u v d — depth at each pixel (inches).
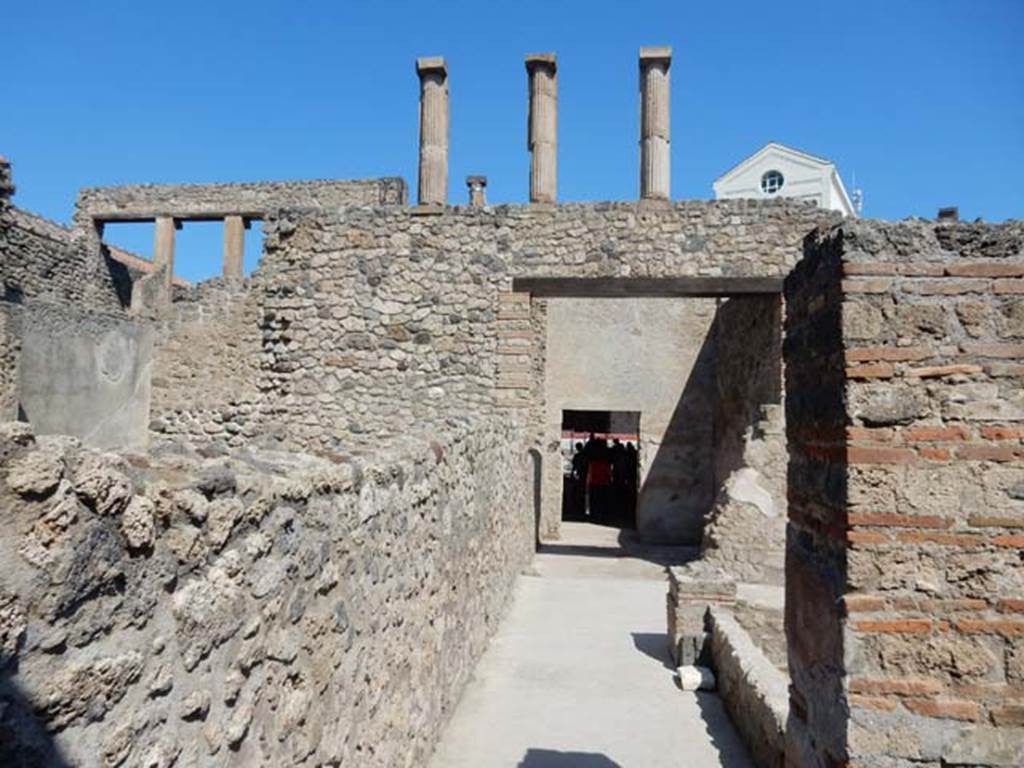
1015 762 94.0
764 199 390.9
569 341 621.0
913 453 97.9
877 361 99.3
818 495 110.4
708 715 218.8
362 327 410.0
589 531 661.9
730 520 371.9
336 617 115.9
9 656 54.6
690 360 609.6
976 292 99.3
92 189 848.3
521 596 374.3
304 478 106.3
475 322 403.2
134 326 469.4
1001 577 95.8
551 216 401.7
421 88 443.8
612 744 197.3
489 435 282.7
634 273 394.6
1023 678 94.9
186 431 457.1
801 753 113.7
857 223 101.7
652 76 428.1
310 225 415.8
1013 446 96.8
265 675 92.5
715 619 254.1
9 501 55.6
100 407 448.8
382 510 140.7
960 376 98.3
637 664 266.2
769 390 412.5
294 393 412.5
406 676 158.2
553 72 440.1
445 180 439.5
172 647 73.2
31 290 701.9
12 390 397.4
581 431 880.3
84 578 61.2
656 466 605.0
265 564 92.8
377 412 406.0
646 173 424.8
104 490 63.0
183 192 844.6
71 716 59.8
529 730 204.5
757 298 438.0
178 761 73.8
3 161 641.0
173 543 73.9
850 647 97.1
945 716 95.3
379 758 137.6
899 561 97.1
